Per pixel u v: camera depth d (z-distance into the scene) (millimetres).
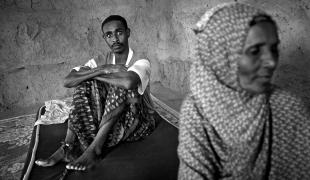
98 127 2168
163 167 1914
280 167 1021
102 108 2197
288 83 2340
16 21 3723
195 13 3527
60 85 4164
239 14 878
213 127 1017
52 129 2596
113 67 2111
